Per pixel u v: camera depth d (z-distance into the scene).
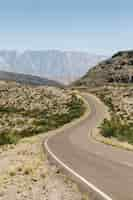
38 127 72.00
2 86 179.25
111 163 16.41
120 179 11.91
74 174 13.15
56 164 16.70
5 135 43.72
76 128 61.34
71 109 118.19
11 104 137.25
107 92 176.88
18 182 13.01
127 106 115.81
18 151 26.80
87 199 9.52
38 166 16.39
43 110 119.75
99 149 24.75
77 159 18.36
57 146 27.95
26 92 162.12
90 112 107.19
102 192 9.80
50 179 13.12
